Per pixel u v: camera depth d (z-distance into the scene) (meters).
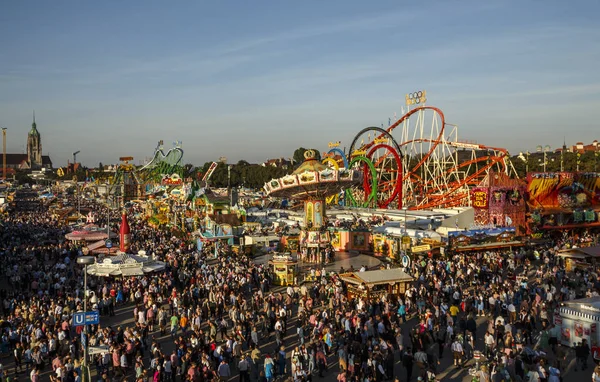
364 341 33.88
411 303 44.88
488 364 31.03
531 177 84.44
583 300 37.00
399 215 92.50
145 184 175.00
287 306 44.03
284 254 59.38
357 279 45.31
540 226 83.38
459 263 57.22
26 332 35.12
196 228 91.12
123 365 30.95
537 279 50.62
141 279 51.22
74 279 54.06
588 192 90.44
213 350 32.12
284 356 31.48
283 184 76.62
